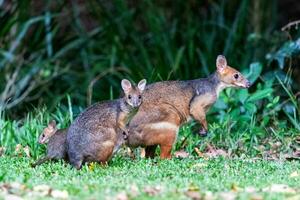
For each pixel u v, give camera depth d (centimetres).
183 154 1352
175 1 2097
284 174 1127
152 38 1986
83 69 1950
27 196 931
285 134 1445
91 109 1184
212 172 1131
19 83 1808
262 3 2072
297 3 2344
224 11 2088
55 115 1501
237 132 1441
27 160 1241
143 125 1270
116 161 1230
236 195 945
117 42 1923
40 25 1931
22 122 1527
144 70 1820
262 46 1898
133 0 2152
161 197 923
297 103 1574
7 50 1889
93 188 977
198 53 1894
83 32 1970
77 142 1162
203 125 1336
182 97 1316
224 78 1361
